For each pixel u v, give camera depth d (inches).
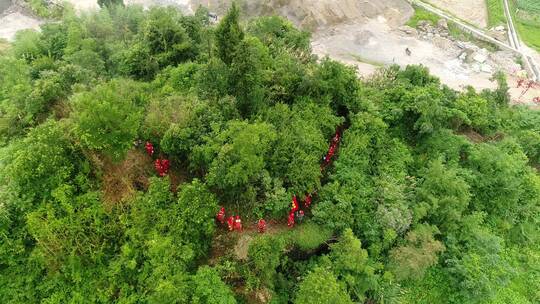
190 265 850.1
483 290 1008.9
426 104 1226.6
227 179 872.3
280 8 2210.9
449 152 1232.8
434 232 1024.2
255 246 853.8
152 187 887.7
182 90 1157.7
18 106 1111.0
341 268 904.9
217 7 2257.6
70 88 1131.9
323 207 971.3
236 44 1077.1
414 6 2386.8
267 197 919.7
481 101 1368.1
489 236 1087.0
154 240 799.1
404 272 959.6
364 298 925.8
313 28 2162.9
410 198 1074.1
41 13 2137.1
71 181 872.9
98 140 829.8
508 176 1190.9
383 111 1269.7
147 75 1321.4
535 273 1167.6
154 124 967.0
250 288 832.9
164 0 2337.6
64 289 802.8
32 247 823.7
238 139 876.0
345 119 1220.5
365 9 2300.7
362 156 1099.3
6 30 2039.9
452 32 2240.4
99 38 1525.6
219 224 943.7
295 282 918.4
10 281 797.2
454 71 1978.3
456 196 1080.2
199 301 770.2
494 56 2092.8
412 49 2105.1
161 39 1353.3
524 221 1240.8
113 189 896.3
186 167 1007.0
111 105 837.2
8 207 818.2
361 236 995.9
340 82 1162.0
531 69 2030.0
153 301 748.0
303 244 938.7
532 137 1375.5
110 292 795.4
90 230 823.7
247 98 1049.5
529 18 2432.3
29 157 837.2
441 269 1069.8
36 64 1315.2
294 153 981.2
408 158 1183.6
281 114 1058.7
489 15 2411.4
